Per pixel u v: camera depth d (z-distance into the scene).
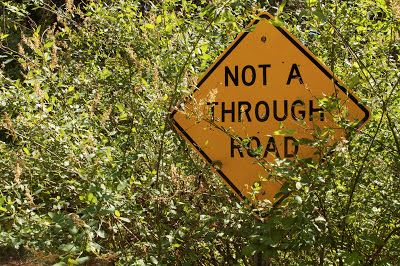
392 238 2.59
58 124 2.89
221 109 2.79
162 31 3.16
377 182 2.72
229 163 2.76
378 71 3.05
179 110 2.66
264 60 2.76
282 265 2.86
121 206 2.49
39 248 2.30
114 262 2.63
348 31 3.33
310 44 3.70
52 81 2.93
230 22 2.63
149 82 3.27
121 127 3.08
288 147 2.67
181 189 2.92
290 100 2.71
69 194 2.75
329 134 2.39
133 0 3.84
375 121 2.91
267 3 3.61
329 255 2.62
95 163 2.42
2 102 2.92
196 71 3.03
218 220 2.81
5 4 3.58
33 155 2.82
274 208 2.45
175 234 2.59
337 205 2.60
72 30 4.07
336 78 2.63
